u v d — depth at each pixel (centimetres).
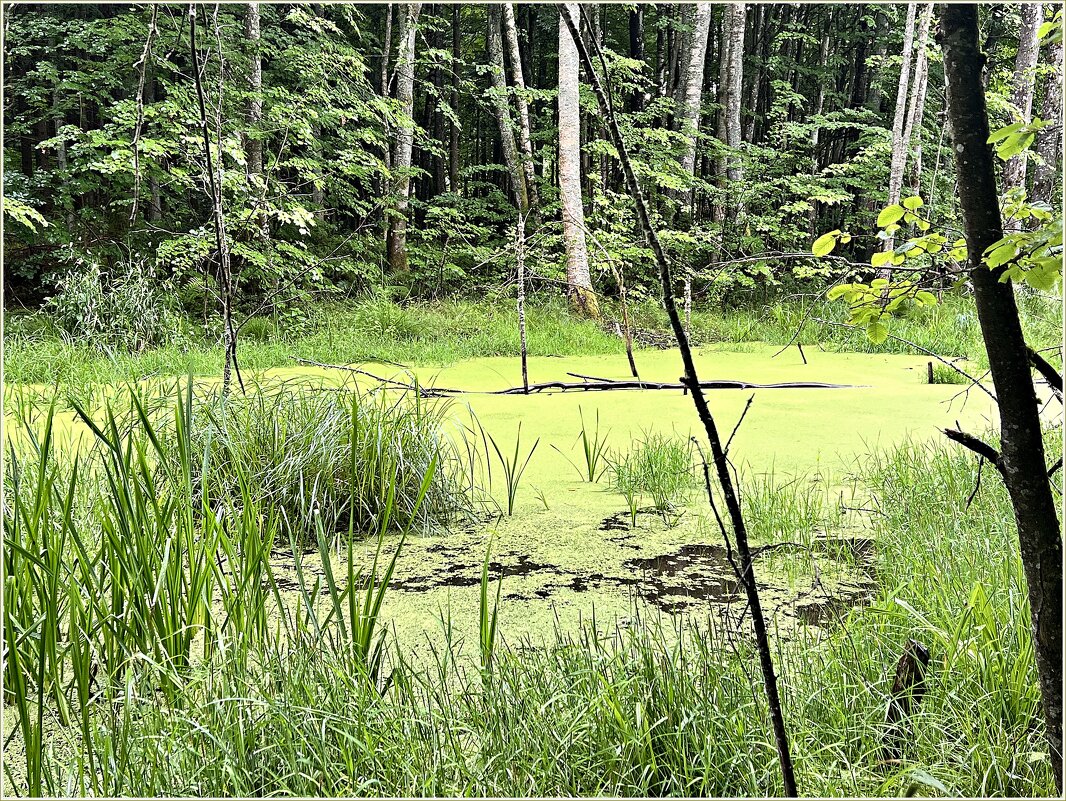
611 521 396
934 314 1109
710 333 1185
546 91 1475
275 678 220
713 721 200
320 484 378
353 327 1061
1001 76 1634
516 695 212
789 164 1731
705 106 1792
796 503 400
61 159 1156
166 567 235
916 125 1298
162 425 386
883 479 423
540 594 310
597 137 1534
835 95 1986
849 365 905
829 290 187
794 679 224
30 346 834
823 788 186
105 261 1141
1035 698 202
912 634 242
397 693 220
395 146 1554
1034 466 144
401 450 400
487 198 1647
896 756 201
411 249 1399
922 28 1247
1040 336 771
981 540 308
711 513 405
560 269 1270
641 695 208
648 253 1291
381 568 338
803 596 306
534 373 841
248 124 1141
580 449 520
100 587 240
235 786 186
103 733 207
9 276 1134
